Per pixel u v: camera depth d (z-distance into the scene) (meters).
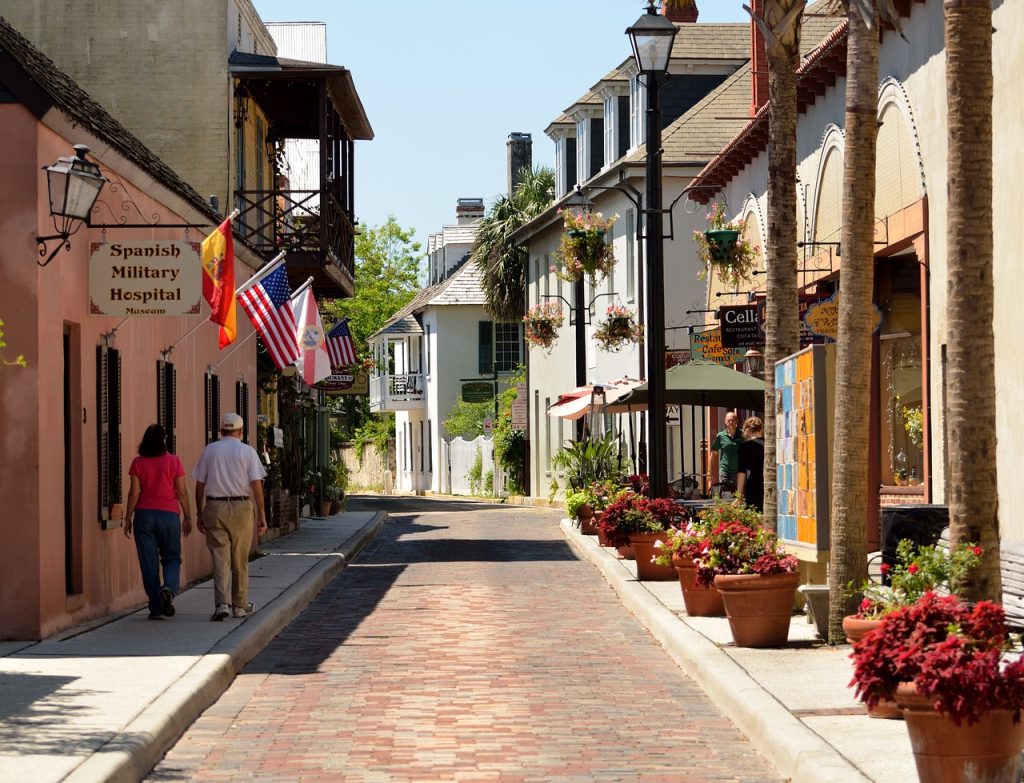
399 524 37.94
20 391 13.48
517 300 58.31
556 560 24.78
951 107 9.04
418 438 72.50
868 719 9.27
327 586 20.64
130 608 16.84
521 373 61.25
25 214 13.55
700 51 39.34
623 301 39.56
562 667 12.80
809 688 10.41
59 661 12.06
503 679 12.14
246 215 30.08
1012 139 16.09
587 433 35.69
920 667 6.99
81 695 10.34
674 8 41.31
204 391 21.66
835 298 21.86
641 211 20.16
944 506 13.60
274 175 34.09
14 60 13.45
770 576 12.54
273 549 25.84
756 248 27.59
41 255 13.56
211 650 12.68
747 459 21.09
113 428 16.03
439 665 12.95
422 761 8.94
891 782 7.50
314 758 9.05
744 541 12.87
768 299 15.45
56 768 7.92
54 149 14.04
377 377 74.31
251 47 32.50
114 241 15.10
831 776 7.61
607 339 34.22
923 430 19.66
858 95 12.36
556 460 34.66
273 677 12.34
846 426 12.56
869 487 15.67
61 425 14.20
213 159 28.77
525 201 58.66
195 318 20.83
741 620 12.59
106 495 15.61
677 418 36.09
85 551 15.05
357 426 85.31
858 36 12.34
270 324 21.34
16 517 13.45
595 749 9.28
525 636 14.92
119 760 8.16
